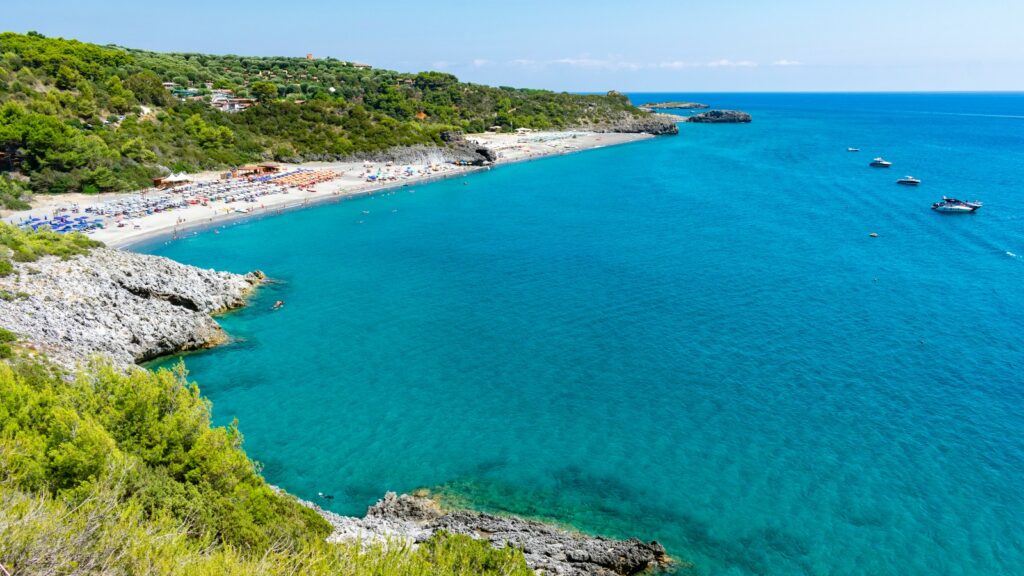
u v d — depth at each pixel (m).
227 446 26.25
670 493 38.50
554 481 39.81
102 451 19.80
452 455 42.66
